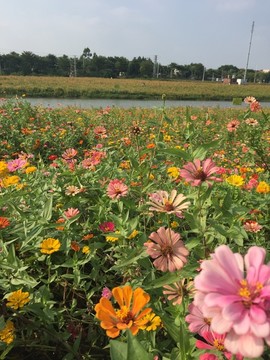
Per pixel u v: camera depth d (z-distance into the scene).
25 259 2.21
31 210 2.63
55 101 33.47
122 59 108.94
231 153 5.69
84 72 103.06
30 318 1.97
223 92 50.53
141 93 45.12
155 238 1.26
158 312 1.57
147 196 2.73
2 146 6.88
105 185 3.04
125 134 7.29
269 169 3.83
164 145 3.04
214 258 0.82
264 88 62.47
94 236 2.50
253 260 0.81
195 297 0.81
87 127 8.75
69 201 2.78
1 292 2.13
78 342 1.84
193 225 1.73
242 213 2.05
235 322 0.71
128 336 0.85
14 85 43.94
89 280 2.37
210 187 1.64
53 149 6.80
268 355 1.36
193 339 1.34
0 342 1.72
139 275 2.06
